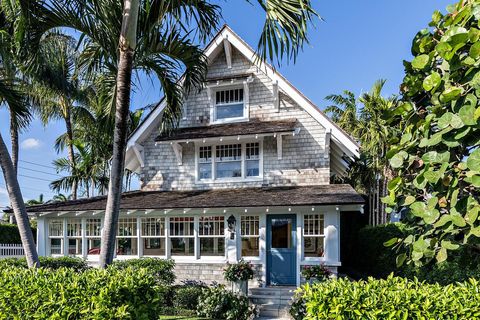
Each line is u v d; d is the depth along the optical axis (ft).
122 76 22.98
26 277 18.01
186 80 31.37
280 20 19.15
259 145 46.80
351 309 12.14
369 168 74.08
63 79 36.76
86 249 45.80
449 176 9.68
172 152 50.14
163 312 33.65
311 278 35.58
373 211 76.18
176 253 45.19
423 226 11.41
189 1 24.50
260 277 40.73
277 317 34.58
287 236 41.47
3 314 16.69
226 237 42.16
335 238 38.60
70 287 16.26
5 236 64.23
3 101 30.68
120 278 17.44
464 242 9.28
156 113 49.57
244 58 48.73
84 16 23.45
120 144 23.15
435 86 9.99
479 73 8.73
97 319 15.34
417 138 10.93
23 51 25.27
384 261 45.88
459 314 11.46
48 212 43.86
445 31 11.05
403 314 11.71
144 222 45.11
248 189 44.96
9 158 27.50
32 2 22.22
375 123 66.08
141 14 24.72
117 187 23.02
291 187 43.83
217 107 49.60
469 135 9.25
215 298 32.65
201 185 48.32
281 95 47.06
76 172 75.20
